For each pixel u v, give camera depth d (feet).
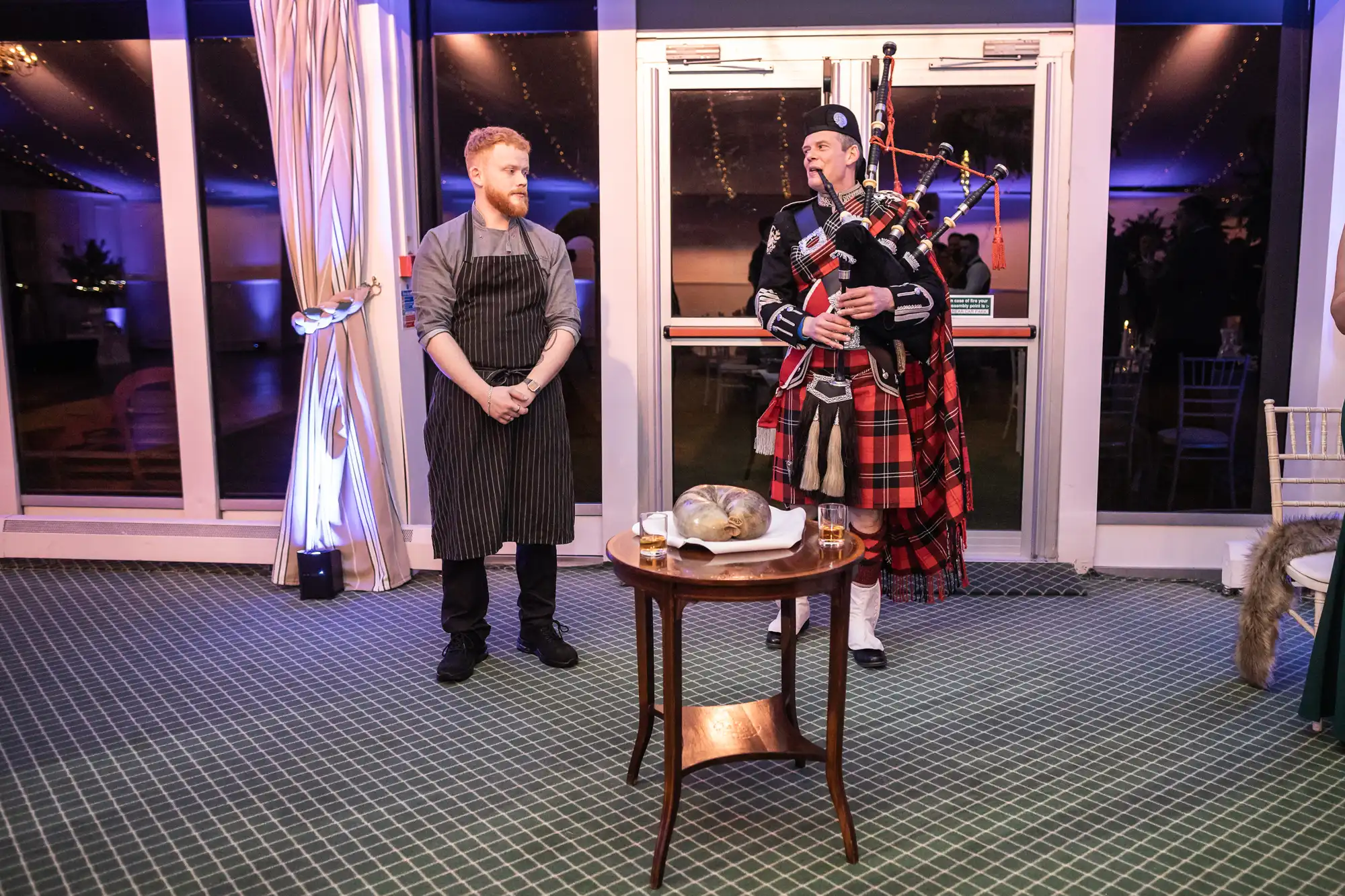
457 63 12.37
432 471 9.30
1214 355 12.10
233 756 7.68
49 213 13.15
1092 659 9.66
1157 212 11.93
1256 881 5.89
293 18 11.43
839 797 6.16
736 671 9.38
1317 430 11.68
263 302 13.07
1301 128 11.60
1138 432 12.33
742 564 6.01
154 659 9.80
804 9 11.91
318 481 12.03
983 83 11.79
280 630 10.68
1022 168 11.94
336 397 11.91
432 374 13.11
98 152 12.97
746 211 12.31
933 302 8.71
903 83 11.91
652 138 12.16
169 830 6.58
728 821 6.67
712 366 12.59
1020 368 12.28
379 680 9.23
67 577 12.71
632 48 11.89
